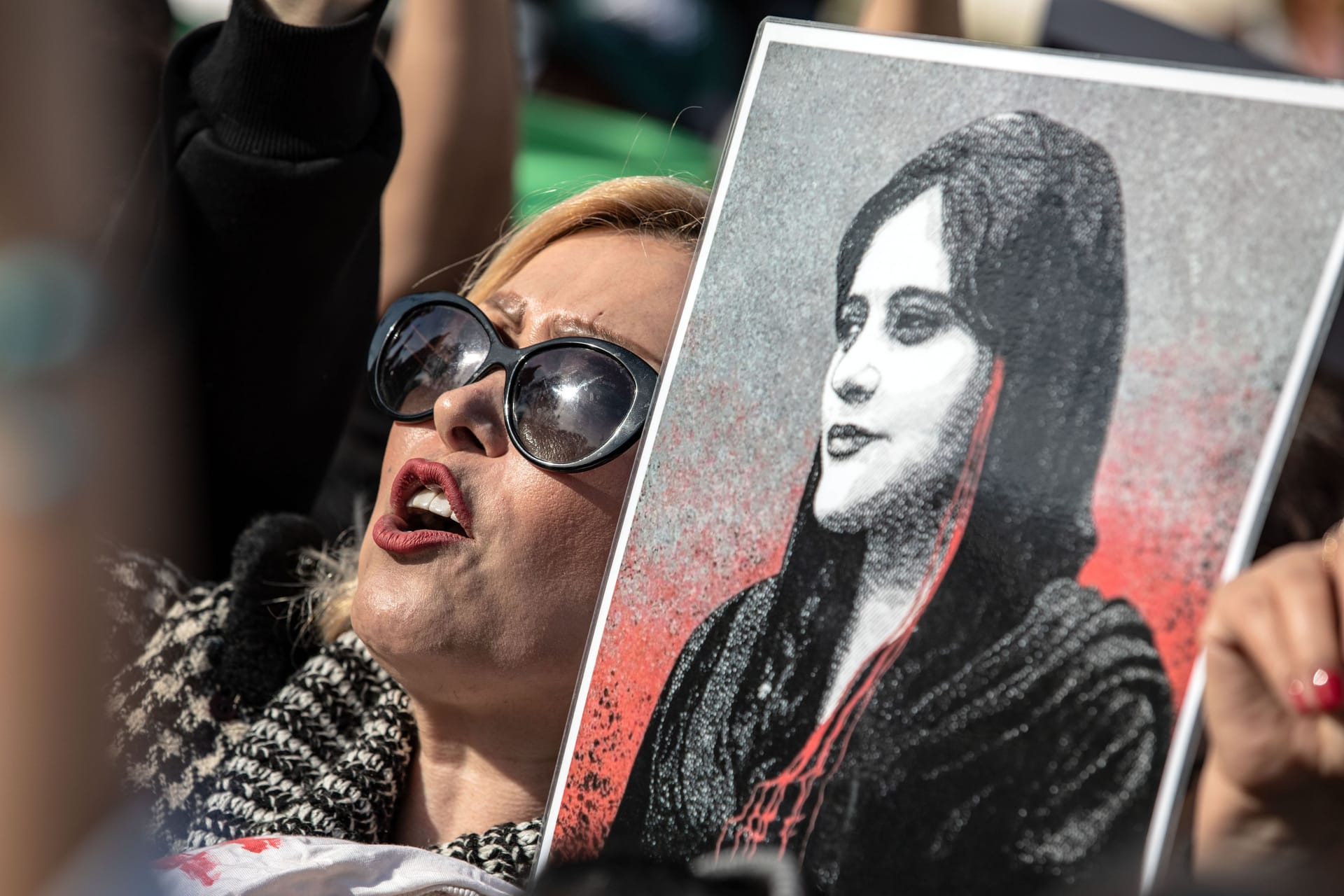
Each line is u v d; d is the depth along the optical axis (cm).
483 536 371
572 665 372
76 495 148
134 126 488
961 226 277
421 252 608
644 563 311
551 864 286
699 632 296
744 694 283
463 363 396
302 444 522
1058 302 259
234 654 457
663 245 421
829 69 310
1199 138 248
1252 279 237
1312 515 270
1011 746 242
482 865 359
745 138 321
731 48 989
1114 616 238
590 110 987
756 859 264
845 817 257
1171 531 235
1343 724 213
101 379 148
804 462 291
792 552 287
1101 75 264
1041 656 245
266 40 439
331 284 487
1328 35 626
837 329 293
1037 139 270
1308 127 236
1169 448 239
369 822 388
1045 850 232
